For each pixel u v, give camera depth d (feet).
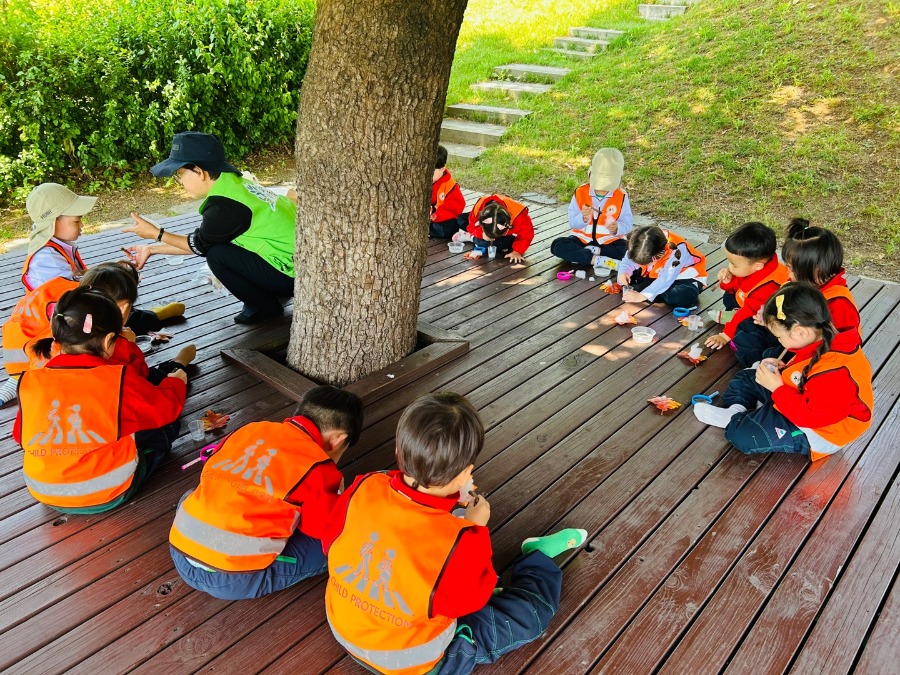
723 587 6.98
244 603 6.75
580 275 14.69
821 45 24.71
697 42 28.14
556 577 6.66
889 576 7.13
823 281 9.51
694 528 7.77
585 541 7.53
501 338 12.14
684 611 6.70
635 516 7.95
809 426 8.42
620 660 6.21
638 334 11.99
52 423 7.26
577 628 6.51
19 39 19.85
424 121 9.28
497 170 23.09
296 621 6.57
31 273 10.35
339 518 5.81
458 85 30.35
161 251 11.73
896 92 21.42
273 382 10.37
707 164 21.25
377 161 9.16
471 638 5.91
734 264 11.27
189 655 6.20
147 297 13.48
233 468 6.33
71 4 21.94
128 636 6.37
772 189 19.57
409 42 8.55
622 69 28.37
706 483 8.50
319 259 9.79
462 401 5.82
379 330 10.44
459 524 5.44
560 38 33.35
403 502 5.51
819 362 8.22
